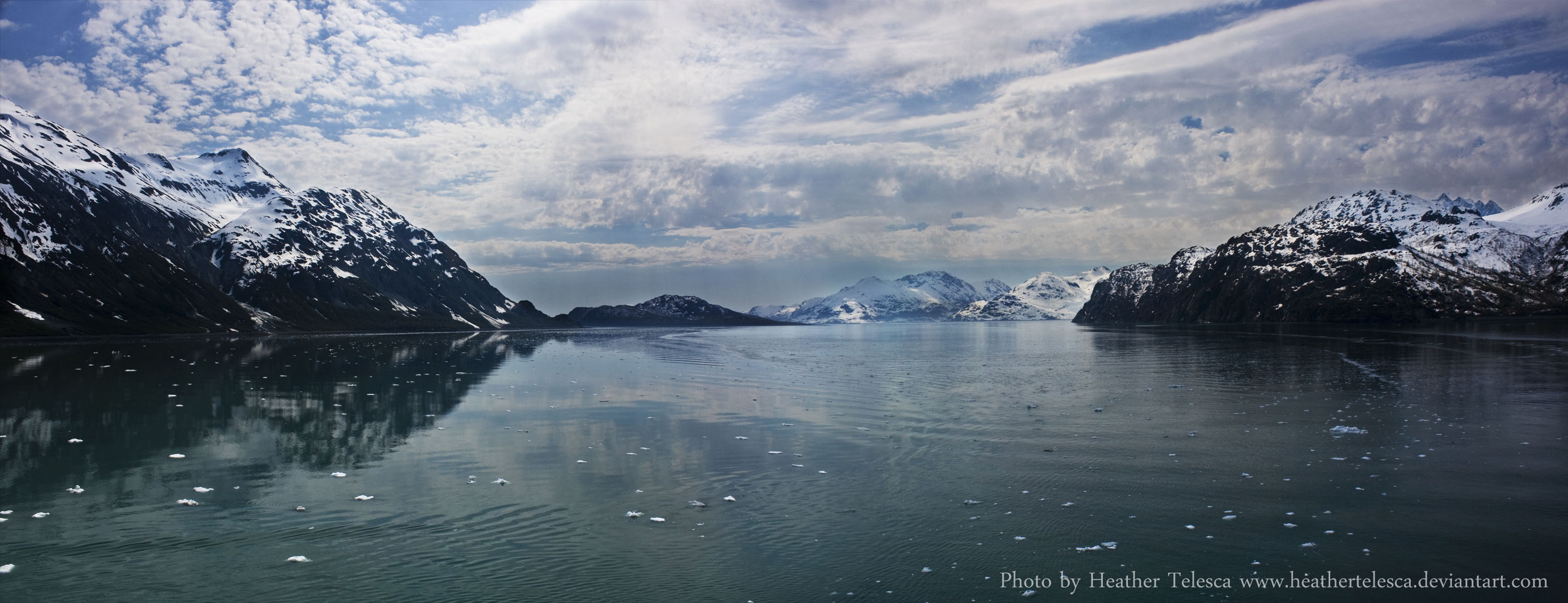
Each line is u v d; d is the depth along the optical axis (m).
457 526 21.39
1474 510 22.00
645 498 24.17
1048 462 28.66
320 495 24.56
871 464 28.67
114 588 17.00
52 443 32.91
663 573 18.02
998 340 150.38
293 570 18.09
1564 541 19.44
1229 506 22.81
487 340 169.38
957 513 22.47
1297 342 111.56
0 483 25.84
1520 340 103.19
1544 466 26.86
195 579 17.48
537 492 24.94
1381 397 44.84
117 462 29.14
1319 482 25.25
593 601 16.44
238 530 21.03
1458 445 30.69
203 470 28.00
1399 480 25.36
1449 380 53.50
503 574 17.92
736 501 23.86
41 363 74.12
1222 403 43.75
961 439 33.53
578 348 122.75
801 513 22.56
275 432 36.00
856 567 18.34
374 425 38.03
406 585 17.22
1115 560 18.67
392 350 110.25
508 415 41.59
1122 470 27.27
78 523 21.52
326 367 73.44
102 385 54.50
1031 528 21.05
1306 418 37.75
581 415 41.44
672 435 35.22
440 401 47.34
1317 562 18.34
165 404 44.88
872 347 123.38
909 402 46.19
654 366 78.44
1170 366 71.62
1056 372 66.25
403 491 25.03
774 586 17.22
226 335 171.25
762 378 63.34
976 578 17.66
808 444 32.75
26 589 16.88
